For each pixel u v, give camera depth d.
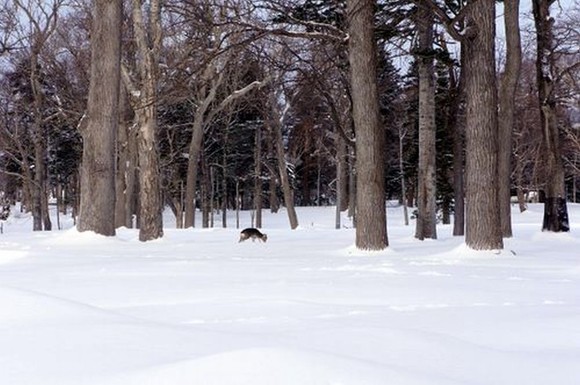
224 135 48.94
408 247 17.16
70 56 45.59
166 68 23.14
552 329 5.46
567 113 51.12
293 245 18.39
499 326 5.58
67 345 4.60
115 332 5.03
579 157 58.03
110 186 19.55
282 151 40.62
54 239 19.23
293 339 4.80
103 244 18.23
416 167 45.28
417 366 4.10
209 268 11.29
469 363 4.22
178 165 51.06
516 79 20.36
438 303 7.10
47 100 40.56
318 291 8.07
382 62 21.16
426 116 21.33
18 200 88.69
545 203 21.52
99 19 19.39
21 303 6.30
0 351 4.44
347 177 61.16
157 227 20.98
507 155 20.64
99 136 19.38
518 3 20.16
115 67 19.52
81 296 7.62
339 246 17.94
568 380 3.85
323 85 18.91
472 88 14.47
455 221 24.89
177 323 5.70
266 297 7.51
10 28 38.41
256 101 41.84
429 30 20.33
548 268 11.41
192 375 3.63
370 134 15.38
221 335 4.94
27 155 45.94
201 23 19.64
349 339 4.80
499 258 13.45
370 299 7.38
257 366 3.75
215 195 63.00
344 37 15.81
